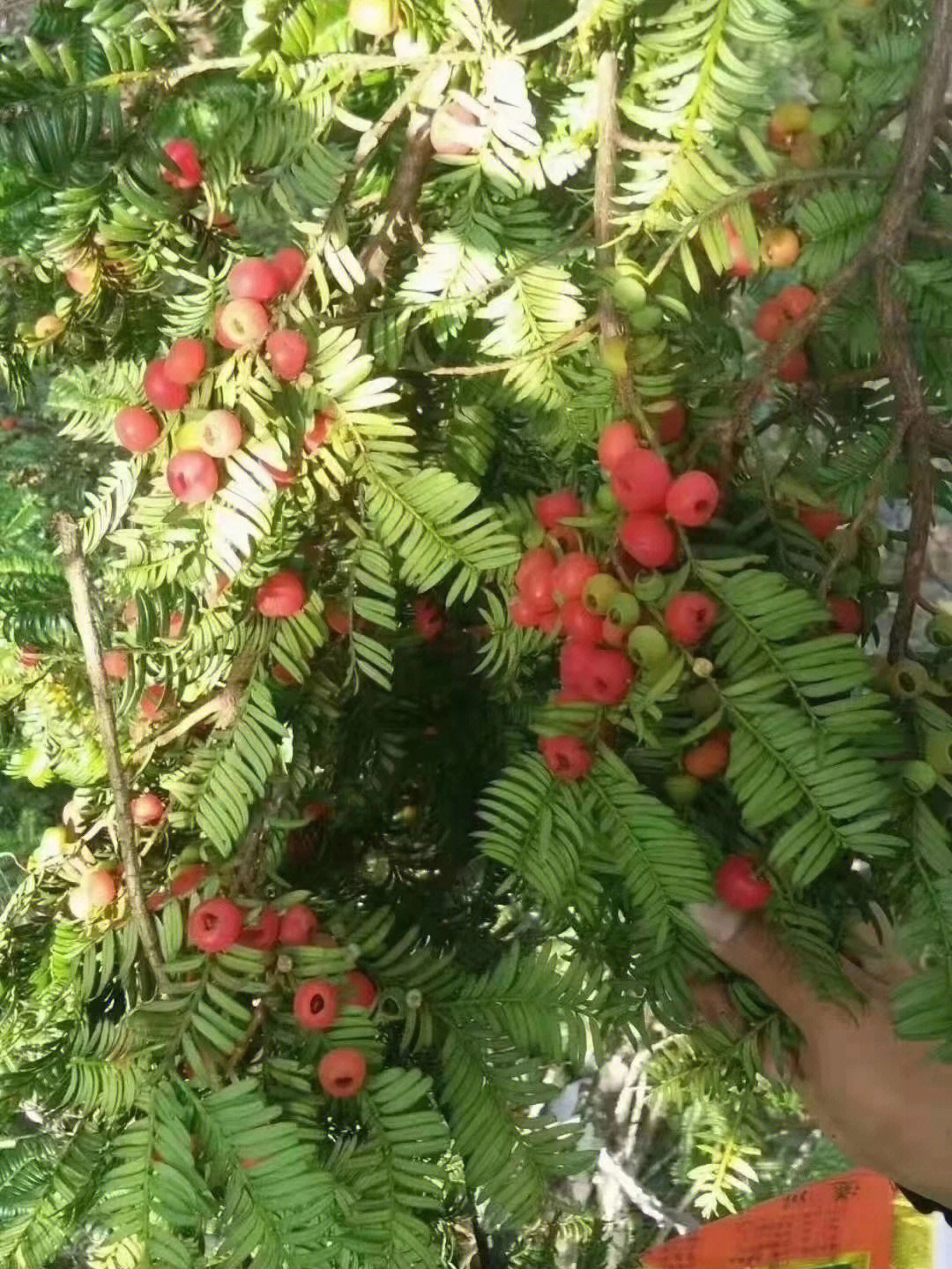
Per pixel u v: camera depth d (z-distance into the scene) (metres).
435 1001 0.59
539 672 0.66
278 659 0.61
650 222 0.56
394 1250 0.50
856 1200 0.62
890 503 0.89
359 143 0.62
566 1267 0.83
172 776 0.62
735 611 0.49
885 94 0.55
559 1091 0.57
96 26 0.58
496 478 0.69
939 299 0.54
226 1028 0.53
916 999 0.43
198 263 0.68
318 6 0.57
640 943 0.58
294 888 0.65
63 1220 0.51
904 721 0.50
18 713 0.71
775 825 0.50
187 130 0.58
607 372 0.55
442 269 0.60
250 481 0.55
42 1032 0.59
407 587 0.69
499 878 0.73
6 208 0.60
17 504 0.81
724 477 0.53
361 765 0.72
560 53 0.62
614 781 0.51
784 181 0.54
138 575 0.59
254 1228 0.47
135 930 0.58
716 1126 0.74
